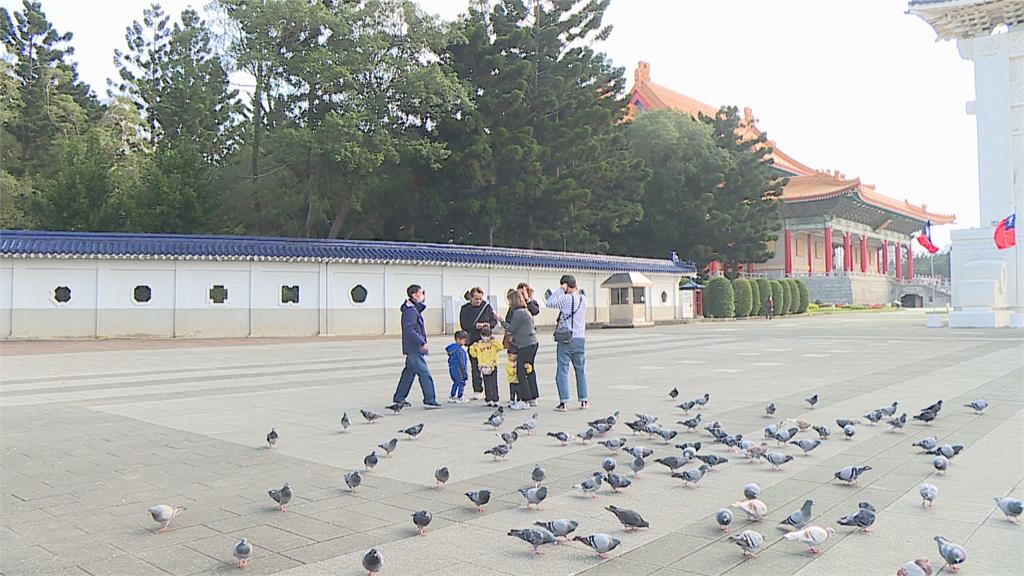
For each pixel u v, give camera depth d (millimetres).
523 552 5000
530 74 42312
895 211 85438
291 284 30359
